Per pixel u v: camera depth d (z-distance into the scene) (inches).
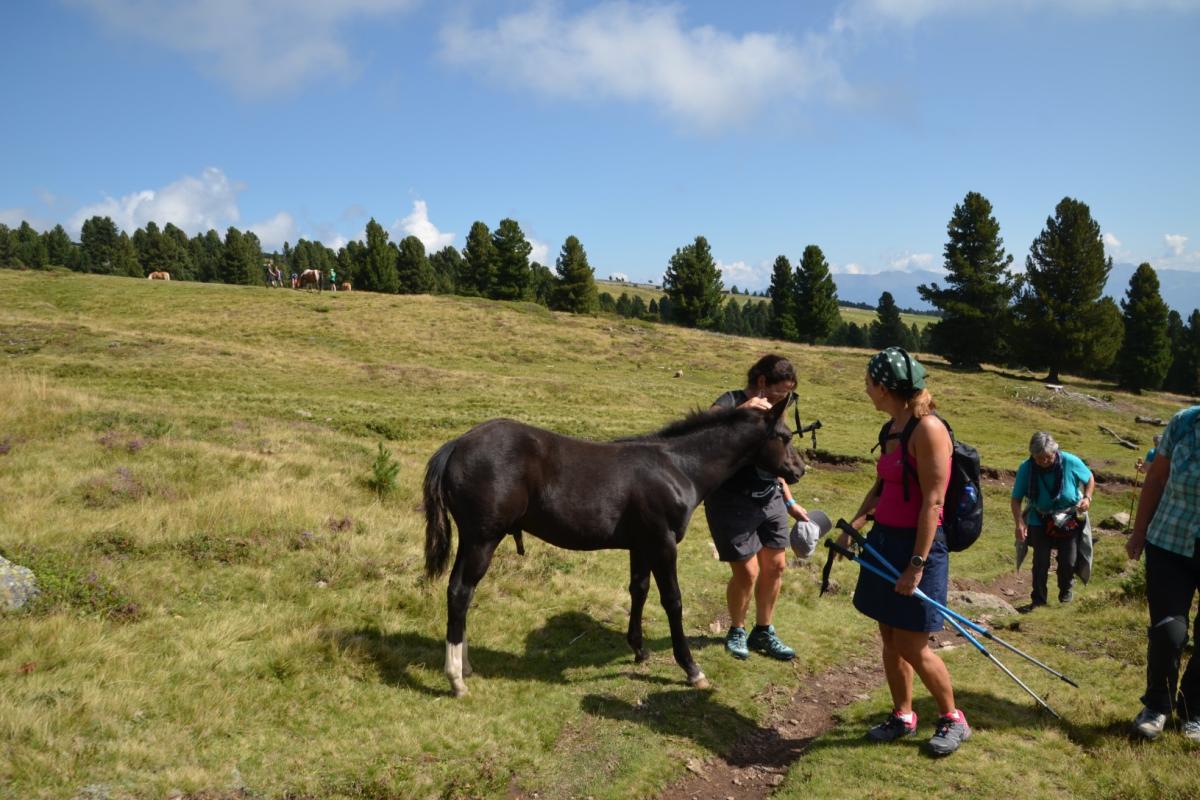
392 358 1478.8
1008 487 762.2
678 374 1594.5
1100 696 205.3
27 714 160.1
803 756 181.6
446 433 751.7
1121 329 2106.3
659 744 190.9
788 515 254.8
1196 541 173.6
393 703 195.9
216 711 177.2
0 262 4131.4
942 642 275.9
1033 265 2128.4
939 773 165.0
